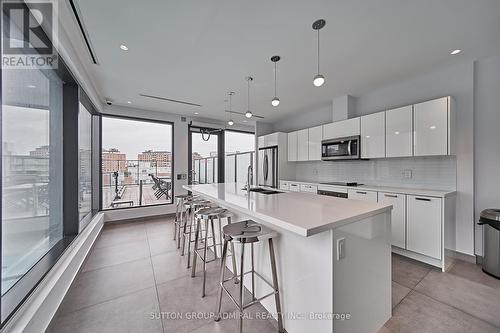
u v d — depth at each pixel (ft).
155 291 6.54
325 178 14.89
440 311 5.57
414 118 9.21
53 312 5.22
